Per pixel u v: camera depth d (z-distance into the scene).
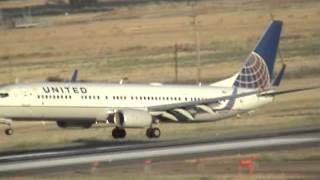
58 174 192.38
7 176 191.00
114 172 192.88
